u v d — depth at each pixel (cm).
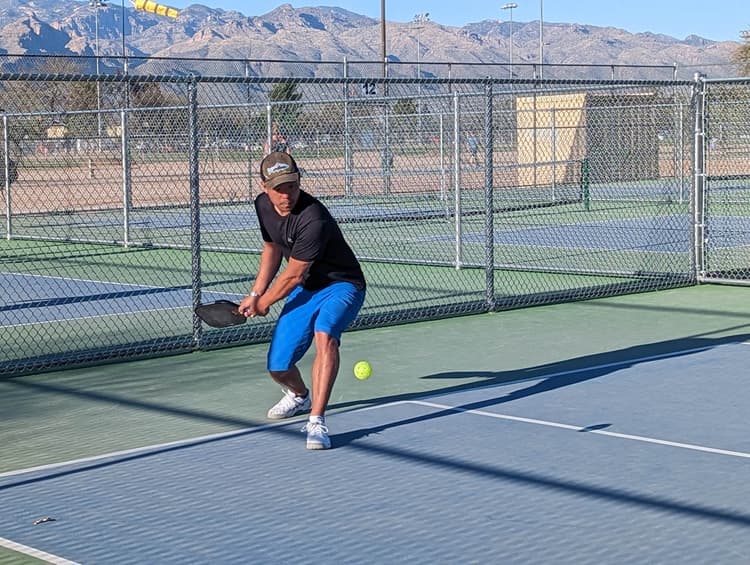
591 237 2242
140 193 2912
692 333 1187
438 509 620
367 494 649
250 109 2675
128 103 2505
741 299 1425
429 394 916
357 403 888
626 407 858
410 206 2800
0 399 929
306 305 793
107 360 1079
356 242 2173
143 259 1988
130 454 749
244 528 595
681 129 2666
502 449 741
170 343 1122
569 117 3322
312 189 2864
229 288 1588
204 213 2750
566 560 538
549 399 890
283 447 758
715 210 2678
